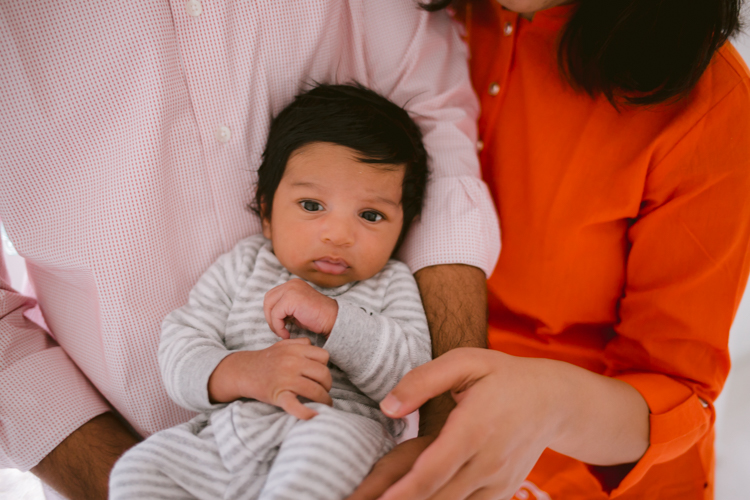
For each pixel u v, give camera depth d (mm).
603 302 1104
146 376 891
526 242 1115
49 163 808
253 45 893
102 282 834
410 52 1054
